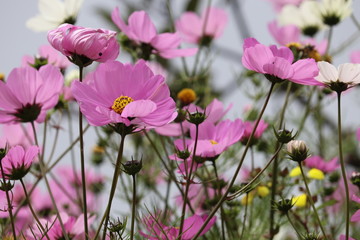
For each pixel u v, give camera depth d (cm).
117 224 177
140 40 206
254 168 210
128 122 170
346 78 176
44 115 190
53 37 176
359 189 193
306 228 198
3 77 227
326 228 207
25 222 217
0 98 178
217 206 173
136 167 172
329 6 223
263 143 218
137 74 175
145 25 205
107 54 177
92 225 210
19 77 179
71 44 175
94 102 173
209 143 185
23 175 177
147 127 173
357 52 217
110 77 175
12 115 179
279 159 214
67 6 215
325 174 212
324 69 177
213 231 203
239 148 219
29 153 176
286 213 184
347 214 173
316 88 223
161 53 207
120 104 173
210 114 199
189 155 184
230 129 186
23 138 214
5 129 214
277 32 218
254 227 209
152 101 171
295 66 175
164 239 180
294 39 217
